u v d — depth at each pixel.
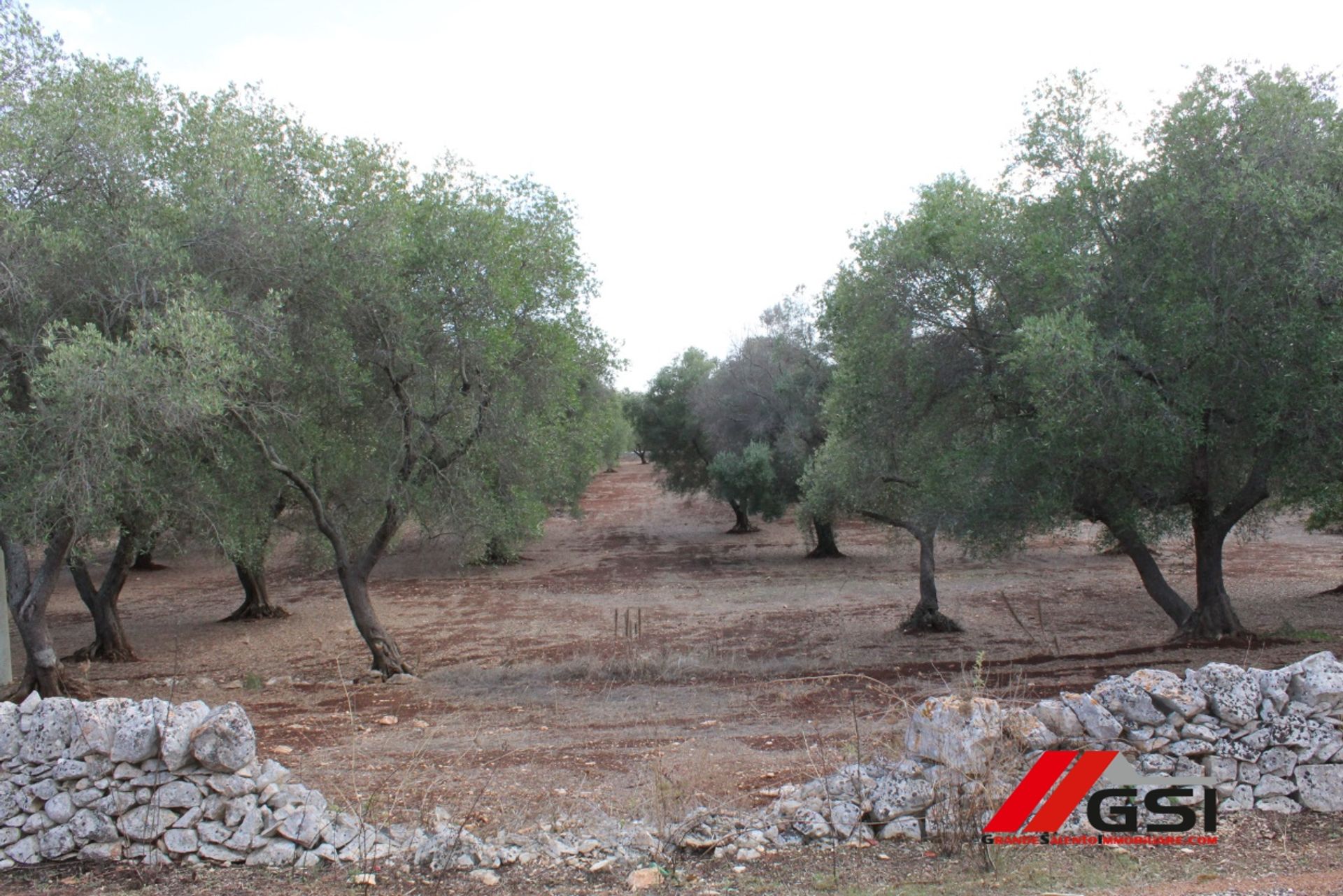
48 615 23.94
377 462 14.39
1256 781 5.37
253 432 11.67
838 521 26.52
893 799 5.21
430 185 13.56
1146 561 13.91
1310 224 9.72
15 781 5.07
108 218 10.17
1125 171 11.37
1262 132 10.38
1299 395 9.76
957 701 5.41
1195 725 5.40
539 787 6.84
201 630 20.75
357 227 12.00
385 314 12.70
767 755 7.80
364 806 5.92
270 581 30.80
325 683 13.50
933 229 13.17
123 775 5.11
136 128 10.79
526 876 4.79
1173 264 10.45
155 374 8.86
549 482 15.40
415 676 13.96
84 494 9.10
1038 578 25.66
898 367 13.72
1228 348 10.06
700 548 37.56
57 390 8.57
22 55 10.30
